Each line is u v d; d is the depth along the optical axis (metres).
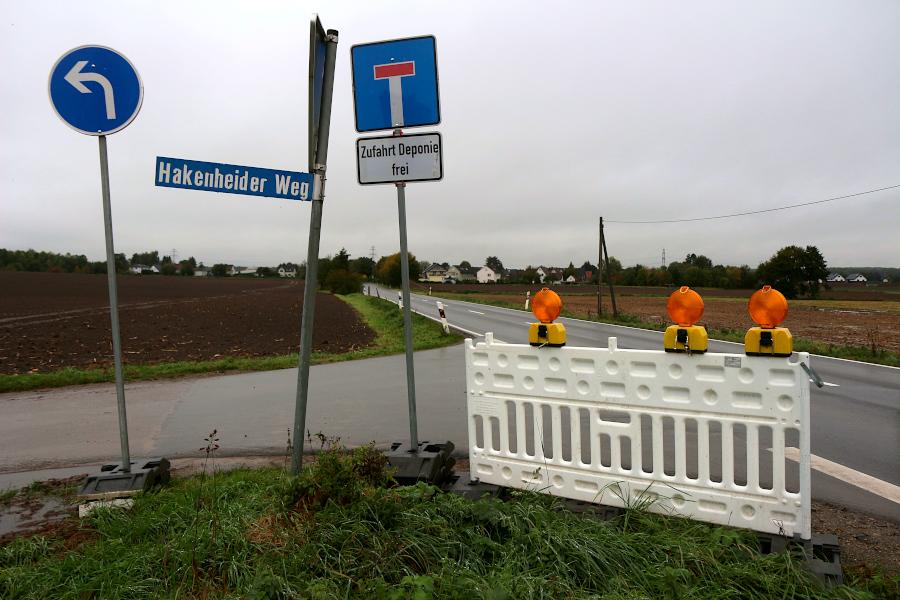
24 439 7.05
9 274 94.69
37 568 3.37
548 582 2.86
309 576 2.99
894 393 9.53
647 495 3.74
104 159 4.65
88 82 4.57
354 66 4.68
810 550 3.24
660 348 16.09
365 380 10.91
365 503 3.49
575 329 23.31
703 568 3.05
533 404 4.14
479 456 4.42
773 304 3.32
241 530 3.46
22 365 13.80
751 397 3.41
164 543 3.47
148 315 33.38
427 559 3.13
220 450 6.43
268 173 4.50
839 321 33.19
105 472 4.82
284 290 84.12
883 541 3.88
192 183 4.46
